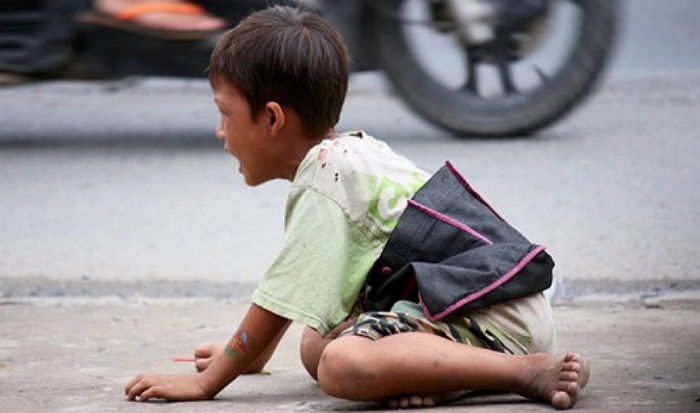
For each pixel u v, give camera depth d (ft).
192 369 31.55
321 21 28.04
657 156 65.05
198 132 74.69
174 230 51.70
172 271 45.32
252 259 47.14
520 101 68.85
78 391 29.07
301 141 27.63
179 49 63.82
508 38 68.44
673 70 93.09
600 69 68.03
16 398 28.37
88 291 42.65
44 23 63.21
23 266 46.11
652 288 41.98
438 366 25.29
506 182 59.06
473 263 26.30
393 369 25.20
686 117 76.59
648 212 53.52
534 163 63.21
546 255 26.76
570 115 70.18
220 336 35.86
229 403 27.35
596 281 42.80
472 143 68.85
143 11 62.95
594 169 61.98
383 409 26.12
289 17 27.71
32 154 68.28
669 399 26.84
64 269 45.70
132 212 54.90
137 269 45.65
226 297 41.81
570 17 92.58
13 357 33.06
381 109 81.05
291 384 29.66
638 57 97.76
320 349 28.55
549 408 25.76
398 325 25.81
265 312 26.43
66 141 71.92
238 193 58.59
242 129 27.50
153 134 74.13
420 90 68.39
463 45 68.64
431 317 25.76
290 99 27.14
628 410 25.72
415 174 27.71
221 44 27.68
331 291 26.12
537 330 26.55
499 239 26.99
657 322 36.42
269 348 30.45
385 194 26.76
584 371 25.91
